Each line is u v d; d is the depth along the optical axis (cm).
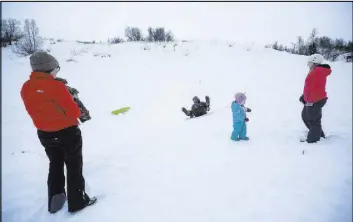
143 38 2970
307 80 513
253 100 1152
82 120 403
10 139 746
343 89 1380
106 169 464
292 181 373
